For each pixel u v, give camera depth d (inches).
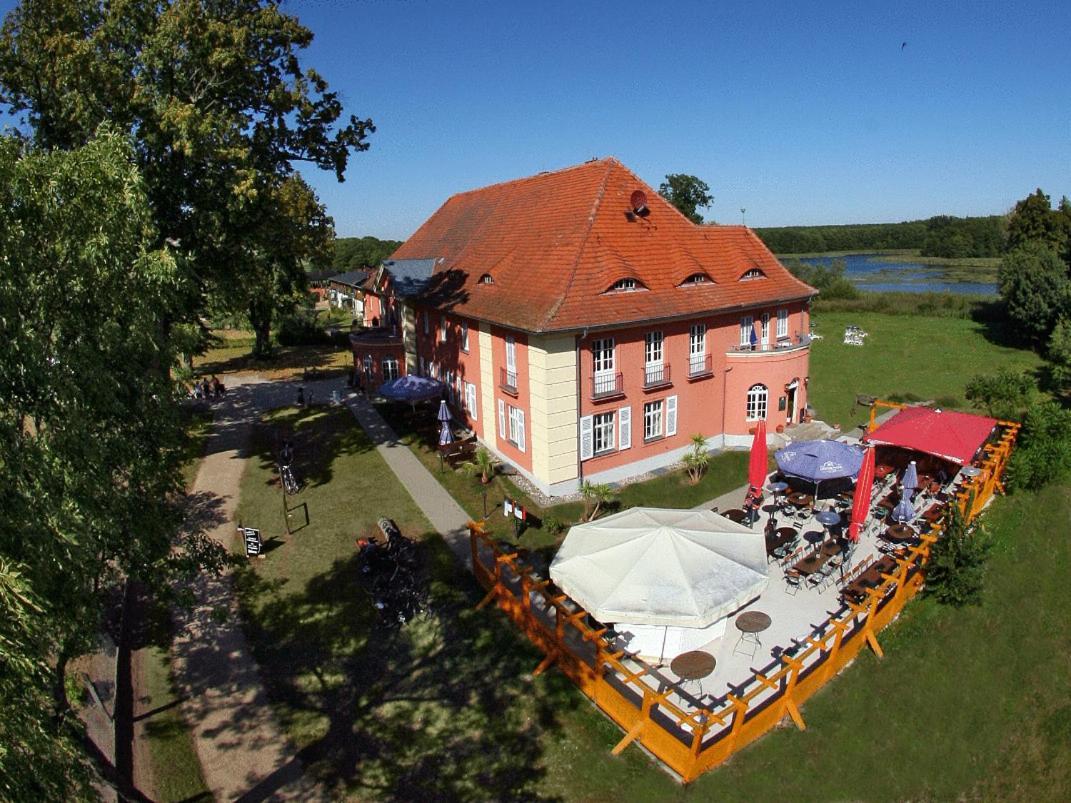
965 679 635.5
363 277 2266.2
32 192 342.0
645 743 515.8
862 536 815.7
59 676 357.1
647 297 979.9
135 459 397.4
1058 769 572.7
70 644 351.6
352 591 719.1
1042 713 625.3
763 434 829.2
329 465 1085.8
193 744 517.0
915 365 1807.3
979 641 685.3
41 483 319.9
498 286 1072.2
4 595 268.2
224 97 903.7
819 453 845.2
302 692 574.6
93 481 354.3
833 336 2226.9
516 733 532.7
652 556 574.9
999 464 968.3
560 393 909.8
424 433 1215.6
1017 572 812.6
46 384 326.6
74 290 358.3
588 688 566.9
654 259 1041.5
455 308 1101.7
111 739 492.1
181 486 473.7
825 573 720.3
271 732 530.6
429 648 628.7
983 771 556.4
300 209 1696.6
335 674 596.1
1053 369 1609.3
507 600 674.2
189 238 921.5
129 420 402.0
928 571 731.4
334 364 1930.4
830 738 540.7
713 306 1031.0
